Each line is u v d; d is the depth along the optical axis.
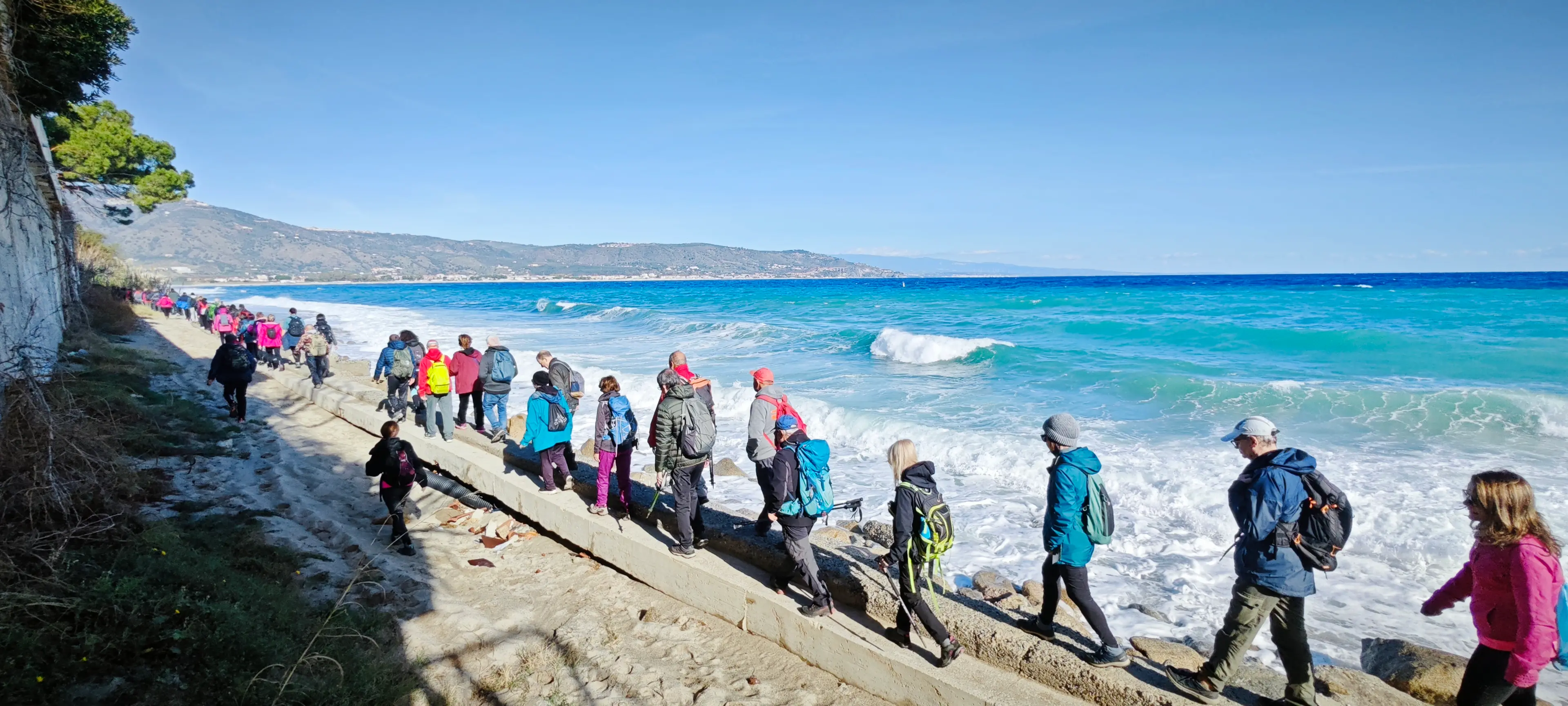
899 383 16.83
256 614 4.98
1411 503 8.34
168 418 11.29
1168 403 13.85
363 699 4.36
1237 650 3.93
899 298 55.66
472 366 10.64
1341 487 8.98
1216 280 127.31
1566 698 5.18
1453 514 7.98
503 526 7.88
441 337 30.14
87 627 4.21
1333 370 16.86
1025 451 10.73
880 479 10.42
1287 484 3.79
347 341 29.62
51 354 12.09
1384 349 19.17
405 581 6.40
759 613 5.56
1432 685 4.94
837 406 14.42
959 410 13.76
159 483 7.99
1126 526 8.53
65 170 22.59
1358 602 6.60
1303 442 11.02
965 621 4.94
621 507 7.30
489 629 5.61
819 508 5.17
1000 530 8.53
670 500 7.24
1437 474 9.34
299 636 4.93
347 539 7.23
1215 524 8.32
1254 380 15.63
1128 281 131.50
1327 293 50.50
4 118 8.61
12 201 8.90
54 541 5.05
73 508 5.65
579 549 7.28
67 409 6.88
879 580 5.54
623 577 6.68
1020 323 30.22
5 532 5.03
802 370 19.39
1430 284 73.12
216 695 4.06
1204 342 22.36
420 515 8.34
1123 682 4.24
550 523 7.58
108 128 25.69
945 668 4.68
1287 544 3.76
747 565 6.16
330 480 9.37
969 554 7.93
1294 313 31.33
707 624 5.81
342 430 12.16
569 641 5.50
